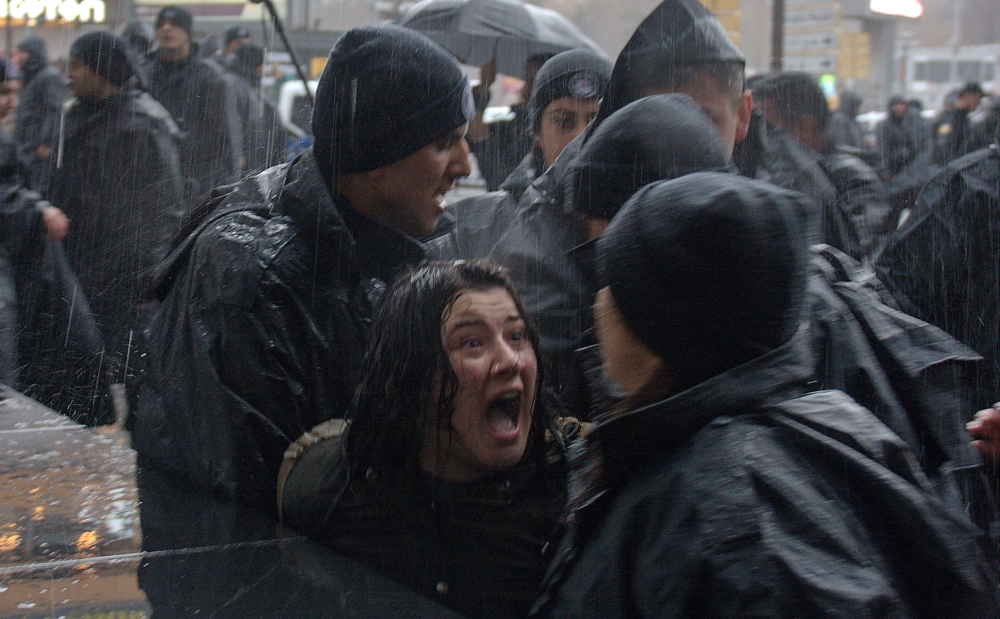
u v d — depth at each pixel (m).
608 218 1.38
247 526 1.39
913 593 0.92
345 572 1.24
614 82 1.69
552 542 1.26
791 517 0.90
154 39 3.30
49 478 1.58
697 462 0.94
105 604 1.16
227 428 1.53
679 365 0.99
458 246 1.78
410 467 1.31
